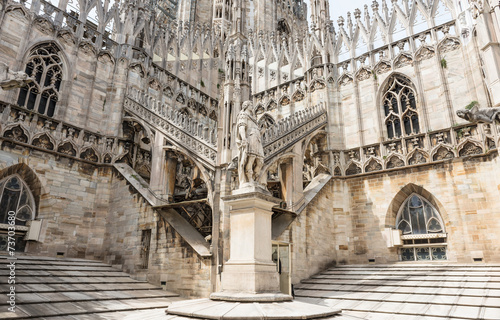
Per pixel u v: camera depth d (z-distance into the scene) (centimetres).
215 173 1761
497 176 1897
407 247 2159
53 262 1639
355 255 2255
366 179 2370
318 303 1505
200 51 3222
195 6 4594
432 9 2422
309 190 2269
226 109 1847
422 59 2380
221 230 1638
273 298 989
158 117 2162
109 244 2033
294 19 5638
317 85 2730
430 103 2281
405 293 1431
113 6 2550
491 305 1155
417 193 2195
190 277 1642
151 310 1217
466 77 2169
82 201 2078
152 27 2747
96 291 1399
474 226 1923
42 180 1933
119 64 2425
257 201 1131
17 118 1889
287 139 2127
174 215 1878
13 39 1955
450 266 1739
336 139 2550
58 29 2175
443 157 2123
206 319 861
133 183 2055
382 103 2488
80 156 2128
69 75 2188
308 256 1992
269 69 3253
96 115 2275
